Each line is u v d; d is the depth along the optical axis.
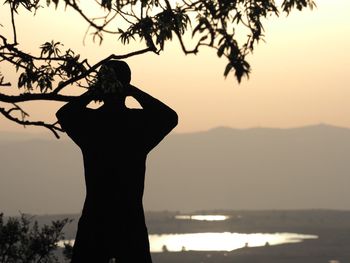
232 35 11.24
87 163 15.45
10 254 27.58
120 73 15.33
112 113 15.41
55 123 14.91
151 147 15.59
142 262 15.30
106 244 15.23
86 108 15.44
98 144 15.34
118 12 14.48
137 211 15.42
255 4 12.88
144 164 15.57
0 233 27.62
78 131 15.25
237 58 11.12
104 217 15.28
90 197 15.41
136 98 15.55
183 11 14.34
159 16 14.64
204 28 11.29
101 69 14.82
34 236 27.98
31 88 15.28
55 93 14.52
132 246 15.28
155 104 15.52
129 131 15.41
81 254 15.28
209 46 11.24
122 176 15.37
